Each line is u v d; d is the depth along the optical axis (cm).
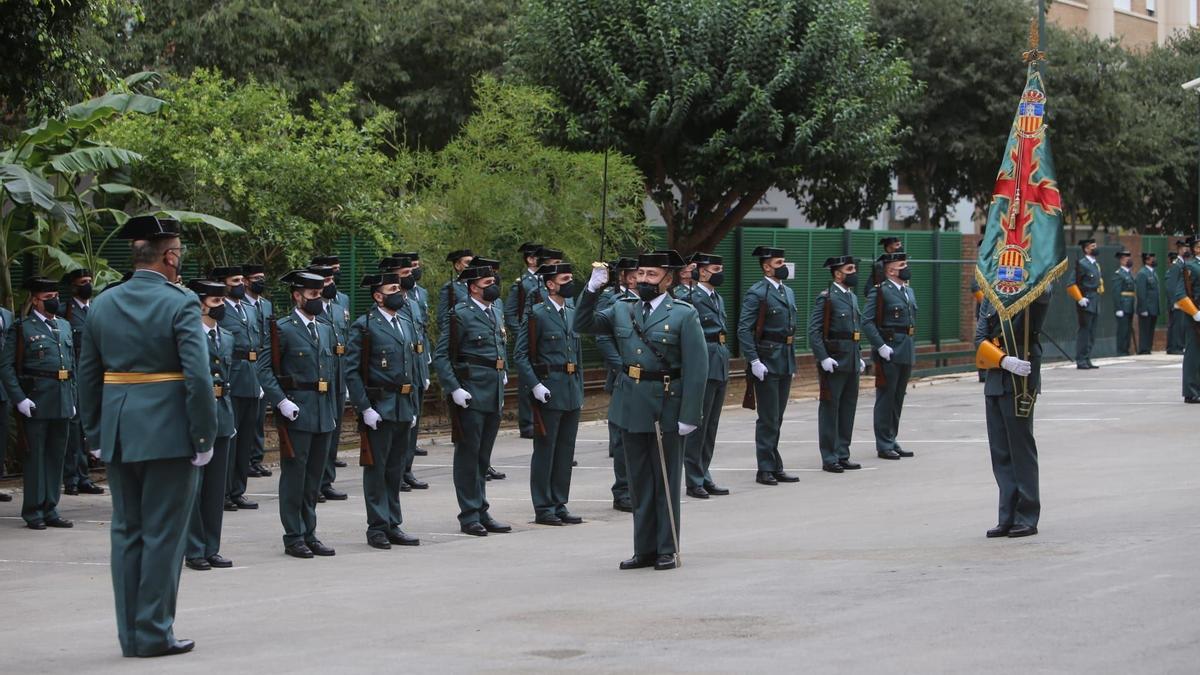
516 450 1858
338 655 743
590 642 754
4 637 829
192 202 1850
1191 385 2119
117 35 2666
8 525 1346
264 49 2709
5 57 1497
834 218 3475
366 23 2822
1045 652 686
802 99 2392
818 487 1480
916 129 3288
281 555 1159
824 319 1600
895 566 964
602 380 2438
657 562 1014
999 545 1036
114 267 1834
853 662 680
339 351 1493
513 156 2052
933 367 2855
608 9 2366
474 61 2922
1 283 1595
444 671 695
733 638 749
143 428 761
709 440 1448
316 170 1859
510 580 988
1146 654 677
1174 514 1127
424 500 1468
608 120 2341
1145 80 4191
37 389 1320
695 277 1491
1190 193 4200
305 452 1148
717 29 2333
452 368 1248
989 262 1133
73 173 1653
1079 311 2789
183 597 962
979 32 3241
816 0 2372
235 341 1412
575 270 2084
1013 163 1161
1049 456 1586
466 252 1590
